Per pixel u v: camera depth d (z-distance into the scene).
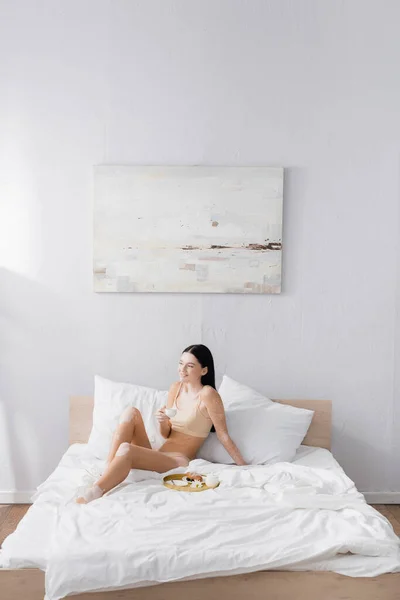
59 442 3.82
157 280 3.79
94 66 3.77
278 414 3.54
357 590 2.21
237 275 3.80
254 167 3.78
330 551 2.24
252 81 3.80
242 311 3.82
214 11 3.78
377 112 3.82
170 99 3.79
